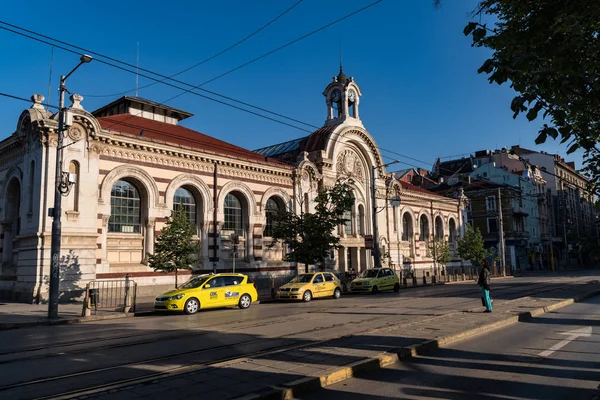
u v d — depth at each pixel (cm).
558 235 8569
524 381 790
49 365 952
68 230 2336
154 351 1088
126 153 2633
